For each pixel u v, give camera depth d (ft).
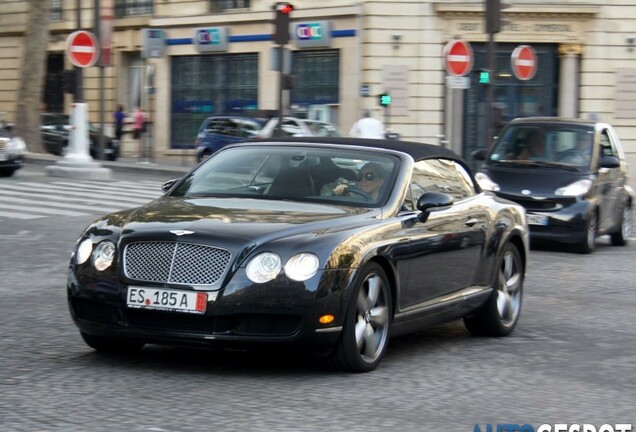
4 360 41.39
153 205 42.88
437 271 44.96
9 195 124.06
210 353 43.70
